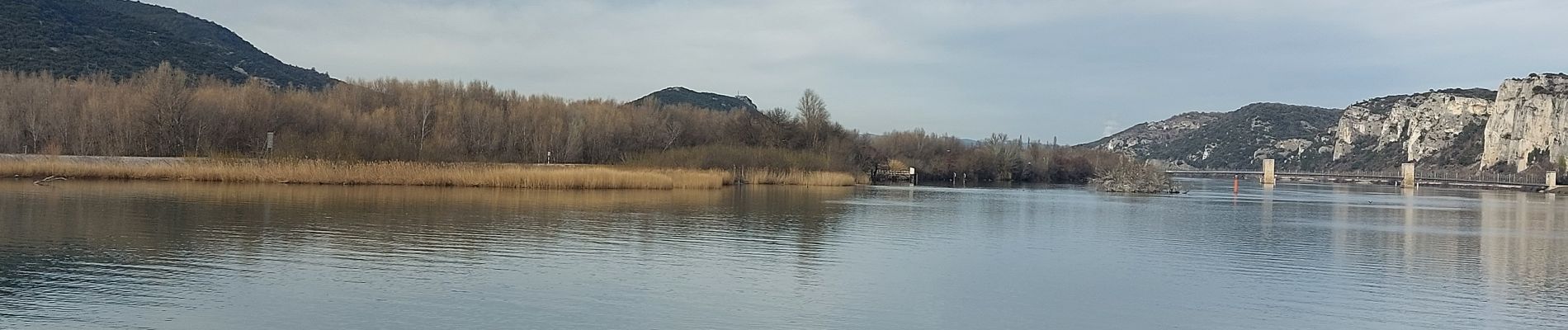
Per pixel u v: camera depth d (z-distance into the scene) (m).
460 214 40.59
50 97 85.81
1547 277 27.58
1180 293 23.73
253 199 46.84
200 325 17.34
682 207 49.41
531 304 20.06
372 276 22.98
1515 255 34.03
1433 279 26.84
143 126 83.81
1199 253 32.47
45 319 17.44
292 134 72.12
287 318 18.14
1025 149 168.38
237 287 21.08
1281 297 23.38
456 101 109.75
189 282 21.53
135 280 21.67
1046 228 42.59
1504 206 81.44
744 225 39.12
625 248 29.75
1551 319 20.98
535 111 113.88
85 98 87.88
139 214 36.88
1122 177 104.62
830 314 19.95
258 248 27.47
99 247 27.00
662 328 18.19
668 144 117.50
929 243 34.19
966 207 59.41
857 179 114.81
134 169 64.19
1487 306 22.50
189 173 64.31
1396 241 39.06
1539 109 198.62
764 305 20.69
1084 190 109.69
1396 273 27.97
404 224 35.25
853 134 137.25
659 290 22.12
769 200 60.88
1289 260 30.89
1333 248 35.03
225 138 86.88
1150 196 92.94
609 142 115.12
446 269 24.45
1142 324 19.89
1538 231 47.00
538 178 66.25
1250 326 19.91
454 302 20.11
